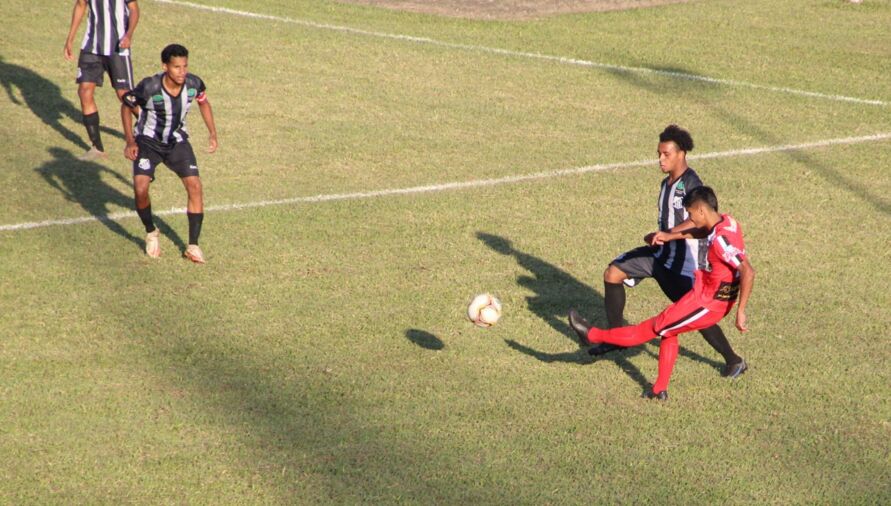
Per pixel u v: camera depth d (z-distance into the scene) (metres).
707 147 31.92
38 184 27.31
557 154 30.88
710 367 18.42
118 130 32.25
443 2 49.72
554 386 17.48
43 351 18.11
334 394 16.92
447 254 23.33
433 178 28.58
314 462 14.87
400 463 14.93
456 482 14.48
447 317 20.08
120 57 29.36
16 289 20.77
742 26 47.12
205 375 17.44
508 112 34.84
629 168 29.80
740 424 16.38
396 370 17.84
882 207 27.08
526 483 14.53
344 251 23.33
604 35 45.00
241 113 33.66
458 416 16.34
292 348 18.53
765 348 19.08
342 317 19.92
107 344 18.45
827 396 17.34
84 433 15.48
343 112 34.19
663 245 18.06
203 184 27.69
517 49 42.44
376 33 43.69
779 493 14.48
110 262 22.42
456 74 38.84
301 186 27.72
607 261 23.23
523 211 26.20
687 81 39.12
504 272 22.44
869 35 46.41
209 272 22.00
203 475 14.51
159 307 20.14
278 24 43.94
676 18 48.03
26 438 15.30
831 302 21.20
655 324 16.80
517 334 19.52
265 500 13.96
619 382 17.73
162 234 24.22
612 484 14.58
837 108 36.44
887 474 15.06
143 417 15.99
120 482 14.29
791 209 26.73
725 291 16.41
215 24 43.28
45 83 35.84
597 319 20.38
